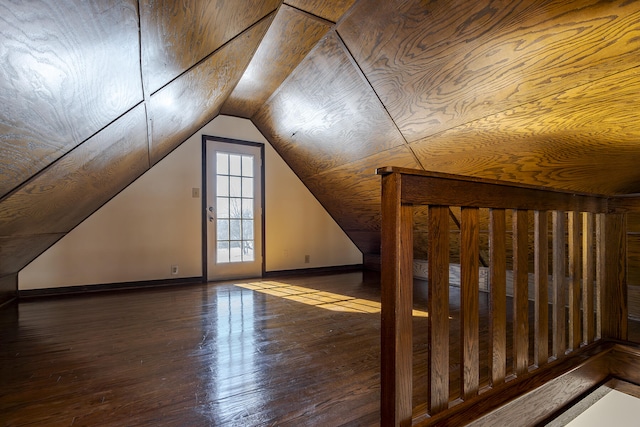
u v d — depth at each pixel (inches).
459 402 46.1
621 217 73.2
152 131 89.9
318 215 192.9
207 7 46.4
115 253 138.3
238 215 167.6
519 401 51.3
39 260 125.4
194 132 148.4
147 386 57.5
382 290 41.7
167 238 148.8
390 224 40.5
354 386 57.7
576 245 67.2
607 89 55.6
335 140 121.8
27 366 65.3
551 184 88.0
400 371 40.0
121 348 74.8
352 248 206.1
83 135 52.6
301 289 142.1
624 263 73.2
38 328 88.7
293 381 59.5
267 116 147.1
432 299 43.2
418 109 83.4
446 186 44.1
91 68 36.7
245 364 66.6
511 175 89.7
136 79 49.3
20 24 24.0
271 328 89.3
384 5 65.9
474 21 57.6
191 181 154.3
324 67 92.6
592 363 66.2
